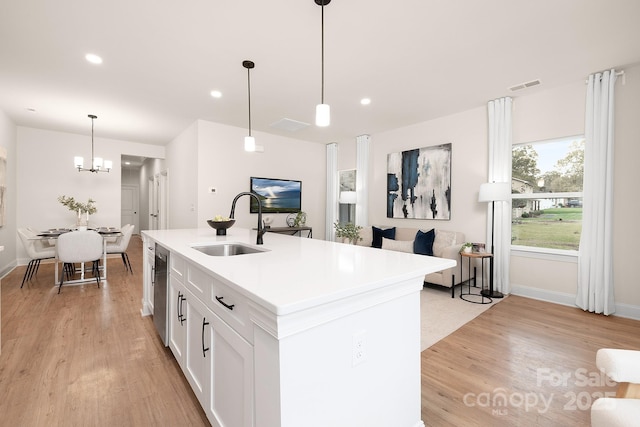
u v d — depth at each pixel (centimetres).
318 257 159
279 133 560
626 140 296
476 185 413
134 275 457
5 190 438
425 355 220
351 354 108
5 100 388
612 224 303
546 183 360
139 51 267
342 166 623
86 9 210
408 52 268
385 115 445
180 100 388
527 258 366
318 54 272
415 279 133
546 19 221
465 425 150
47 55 273
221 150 499
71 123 496
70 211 564
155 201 775
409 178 491
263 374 94
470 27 231
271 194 565
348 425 108
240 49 264
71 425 147
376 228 502
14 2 202
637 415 94
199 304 149
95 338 241
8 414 153
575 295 330
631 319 290
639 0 199
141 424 148
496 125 381
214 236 260
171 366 200
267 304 85
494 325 276
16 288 381
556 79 322
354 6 207
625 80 296
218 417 129
